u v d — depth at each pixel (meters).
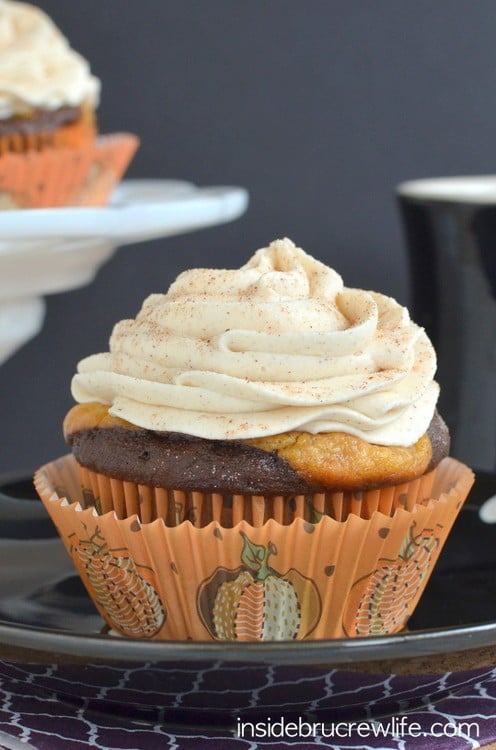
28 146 0.52
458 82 0.60
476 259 0.45
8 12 0.55
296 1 0.59
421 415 0.34
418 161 0.61
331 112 0.60
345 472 0.33
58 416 0.61
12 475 0.41
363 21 0.59
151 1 0.58
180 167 0.60
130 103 0.59
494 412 0.47
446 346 0.47
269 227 0.61
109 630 0.36
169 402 0.34
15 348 0.51
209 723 0.32
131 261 0.60
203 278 0.36
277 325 0.34
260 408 0.33
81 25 0.59
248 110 0.60
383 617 0.35
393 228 0.61
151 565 0.34
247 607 0.34
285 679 0.31
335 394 0.33
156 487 0.34
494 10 0.60
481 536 0.39
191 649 0.30
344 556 0.34
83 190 0.53
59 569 0.38
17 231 0.43
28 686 0.33
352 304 0.35
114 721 0.32
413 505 0.35
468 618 0.36
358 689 0.31
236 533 0.33
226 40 0.59
